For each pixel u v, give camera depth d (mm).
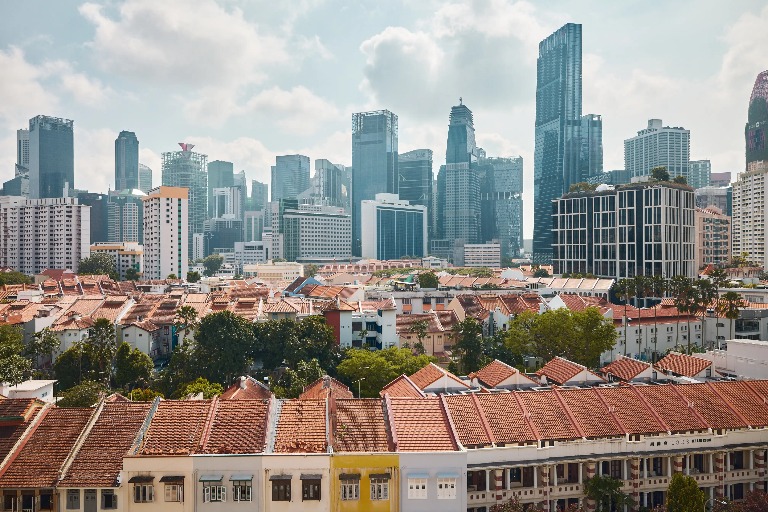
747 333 152375
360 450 52156
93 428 53719
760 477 63812
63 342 130500
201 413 54969
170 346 152250
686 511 50500
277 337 119875
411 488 51281
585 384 85125
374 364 101375
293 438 52812
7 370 83625
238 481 49812
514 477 59500
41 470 49562
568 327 115375
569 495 59094
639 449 60469
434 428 56219
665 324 152875
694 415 64375
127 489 49281
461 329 130750
